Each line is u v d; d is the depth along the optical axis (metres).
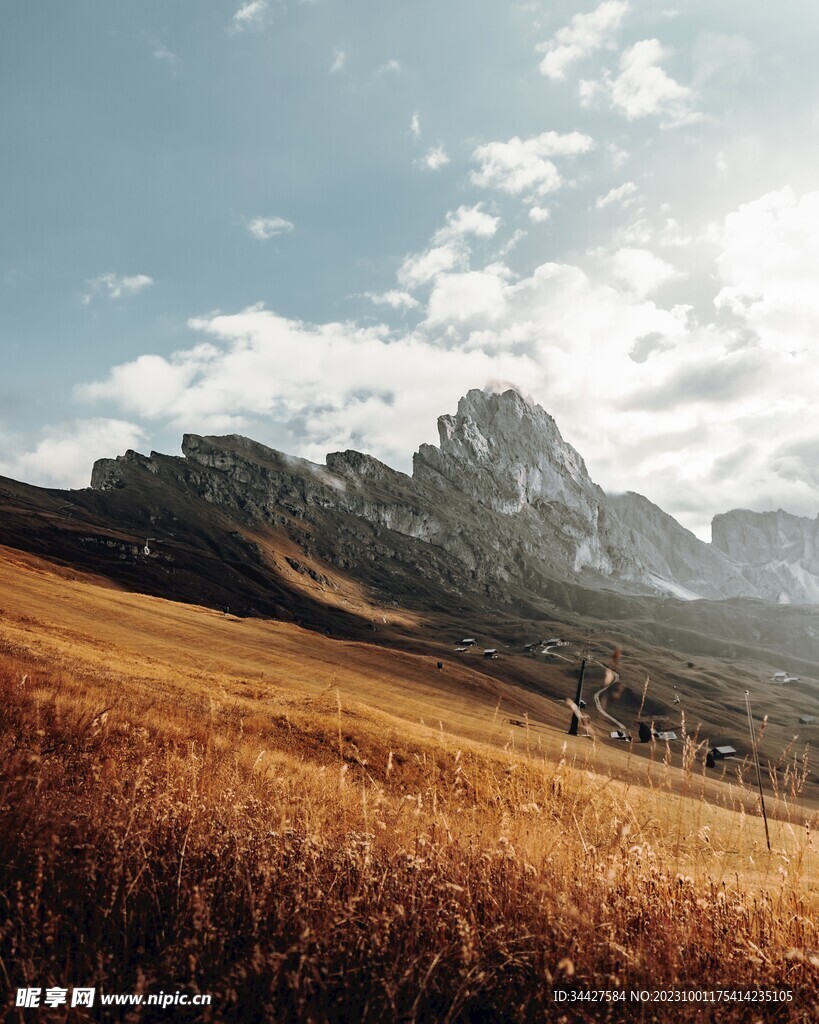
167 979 2.55
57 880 3.20
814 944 3.30
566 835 4.08
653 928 3.40
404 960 2.82
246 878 3.40
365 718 35.31
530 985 2.83
